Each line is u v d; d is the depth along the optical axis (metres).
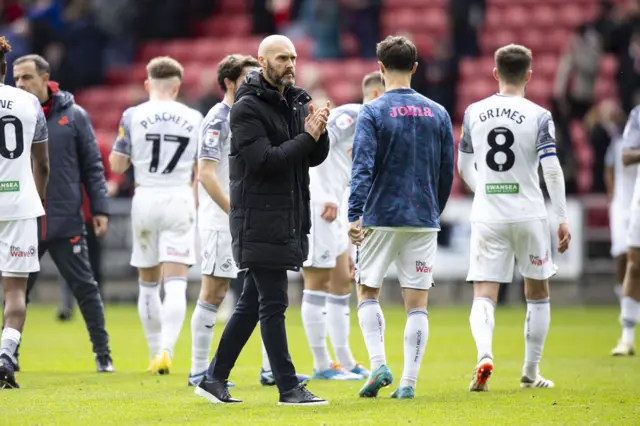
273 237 24.02
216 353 25.61
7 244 29.02
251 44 88.06
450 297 65.94
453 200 65.31
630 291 39.69
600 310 62.69
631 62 78.12
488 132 28.95
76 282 33.94
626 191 46.66
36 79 33.44
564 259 65.69
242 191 24.17
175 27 90.69
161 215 33.19
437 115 26.67
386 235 26.30
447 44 83.44
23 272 29.17
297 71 78.00
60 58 81.81
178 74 34.06
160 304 34.28
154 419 23.09
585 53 76.81
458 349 42.22
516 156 28.77
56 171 33.62
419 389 29.25
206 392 25.59
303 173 24.59
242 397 27.23
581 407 25.03
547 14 88.69
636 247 39.47
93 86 85.81
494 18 88.94
